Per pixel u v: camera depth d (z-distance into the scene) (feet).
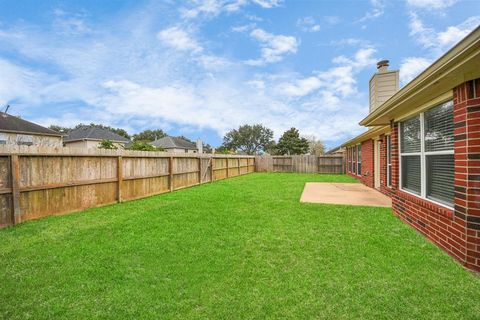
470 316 7.25
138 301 7.98
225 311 7.53
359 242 12.53
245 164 61.31
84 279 9.21
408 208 15.53
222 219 16.83
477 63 8.68
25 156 15.80
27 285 8.79
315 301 7.95
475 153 9.81
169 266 10.20
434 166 13.21
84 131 89.76
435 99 12.34
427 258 10.76
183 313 7.45
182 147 112.78
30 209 16.11
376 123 21.47
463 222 10.16
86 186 19.76
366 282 8.95
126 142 95.50
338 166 63.82
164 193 28.30
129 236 13.57
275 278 9.27
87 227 15.10
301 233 13.93
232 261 10.62
